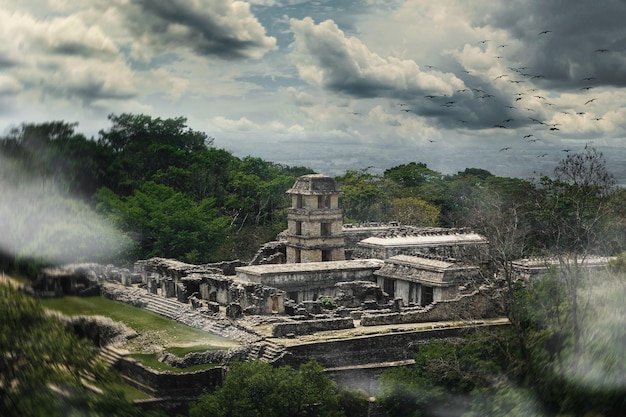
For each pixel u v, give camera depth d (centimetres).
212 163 13775
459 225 13788
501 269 8281
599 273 6556
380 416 6284
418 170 17612
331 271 8350
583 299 5969
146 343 6531
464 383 6072
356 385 6562
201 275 8306
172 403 5888
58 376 3538
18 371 3444
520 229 9012
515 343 6297
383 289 8600
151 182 11931
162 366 6184
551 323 6178
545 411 5069
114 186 10975
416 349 6938
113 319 6800
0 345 3462
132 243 9844
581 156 6981
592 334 5019
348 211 14688
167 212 11094
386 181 16662
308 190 9600
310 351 6462
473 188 16112
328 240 9638
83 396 3578
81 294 4897
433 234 9900
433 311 7500
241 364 5697
